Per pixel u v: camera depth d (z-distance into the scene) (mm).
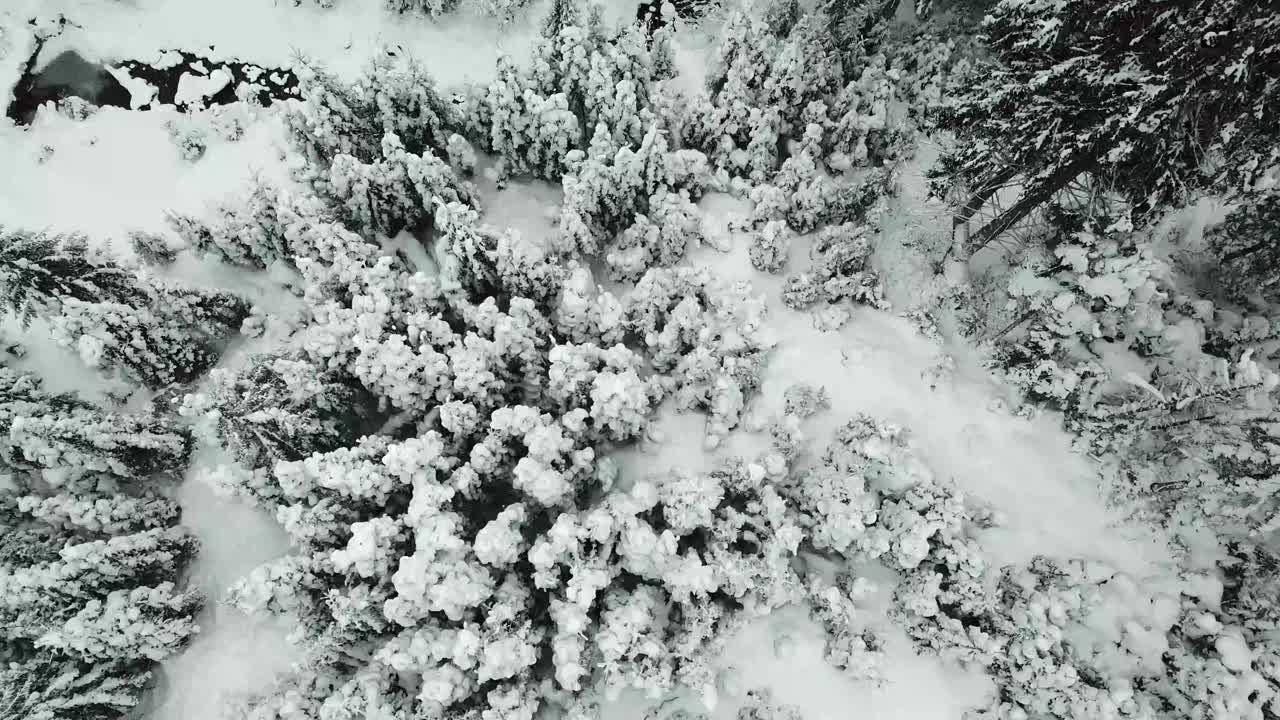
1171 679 15172
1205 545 16484
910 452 17719
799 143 22000
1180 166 14977
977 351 19578
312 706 16047
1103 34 14180
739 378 19000
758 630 17422
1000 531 17453
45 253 17703
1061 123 14906
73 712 16344
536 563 15203
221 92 24531
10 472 18406
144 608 16812
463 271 19266
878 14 23594
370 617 15688
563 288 19609
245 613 17141
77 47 24484
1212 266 18562
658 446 19328
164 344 19672
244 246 20875
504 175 23047
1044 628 15539
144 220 23188
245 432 16672
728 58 21922
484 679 14633
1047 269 18203
